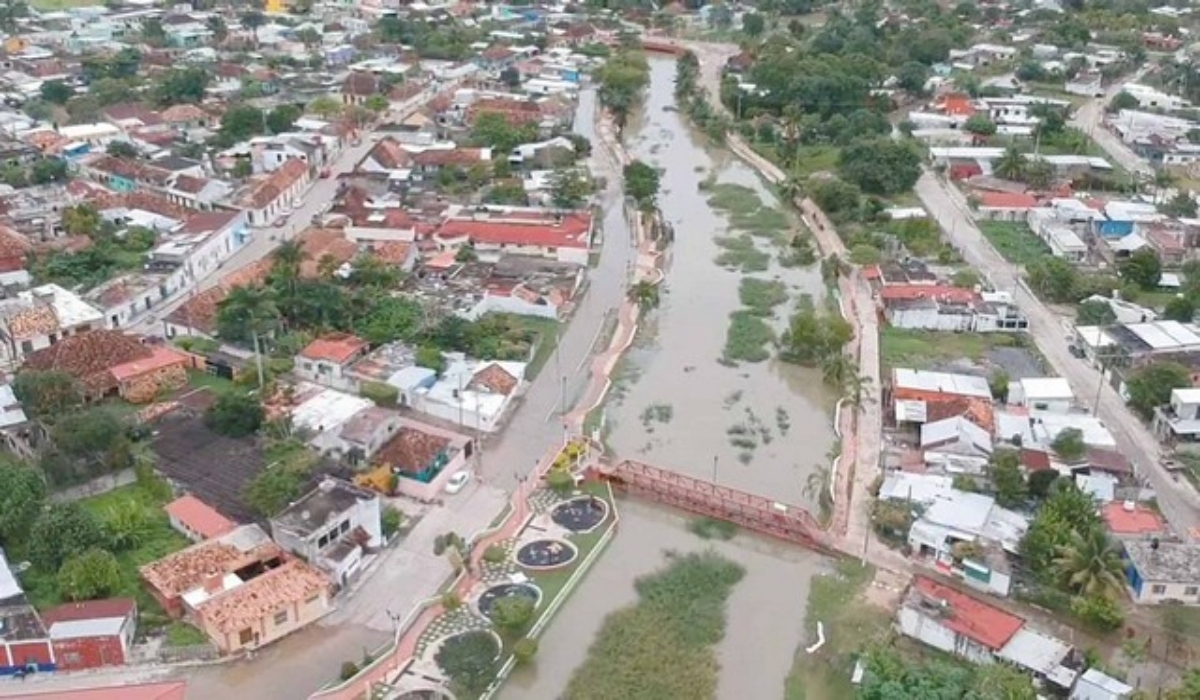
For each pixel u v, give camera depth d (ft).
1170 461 405.80
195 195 651.25
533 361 490.90
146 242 593.83
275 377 455.22
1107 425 432.25
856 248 598.34
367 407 424.87
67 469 373.81
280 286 497.05
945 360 485.97
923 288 546.26
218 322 480.23
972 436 403.34
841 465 406.41
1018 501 372.17
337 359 456.45
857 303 551.18
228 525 353.10
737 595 342.85
